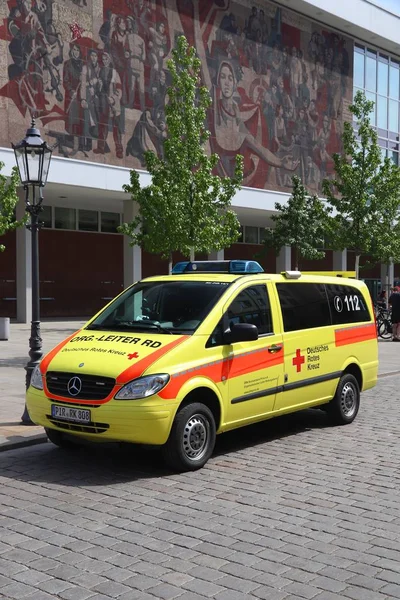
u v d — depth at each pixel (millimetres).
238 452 7492
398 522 5305
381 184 25922
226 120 32406
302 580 4230
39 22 25172
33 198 8773
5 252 31031
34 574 4293
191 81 20828
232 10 32500
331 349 8680
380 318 23906
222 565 4438
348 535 5004
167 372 6320
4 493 5957
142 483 6258
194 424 6637
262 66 34250
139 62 28594
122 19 27891
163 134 29625
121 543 4801
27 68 24859
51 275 33250
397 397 11539
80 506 5602
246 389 7246
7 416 9078
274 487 6191
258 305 7645
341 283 9289
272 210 35000
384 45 42062
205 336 6816
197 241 20109
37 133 8812
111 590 4070
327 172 38562
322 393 8562
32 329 8734
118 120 27906
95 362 6480
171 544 4789
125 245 31406
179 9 30047
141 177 28719
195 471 6680
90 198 30703
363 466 6961
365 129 26219
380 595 4039
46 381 6715
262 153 34406
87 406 6309
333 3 36750
